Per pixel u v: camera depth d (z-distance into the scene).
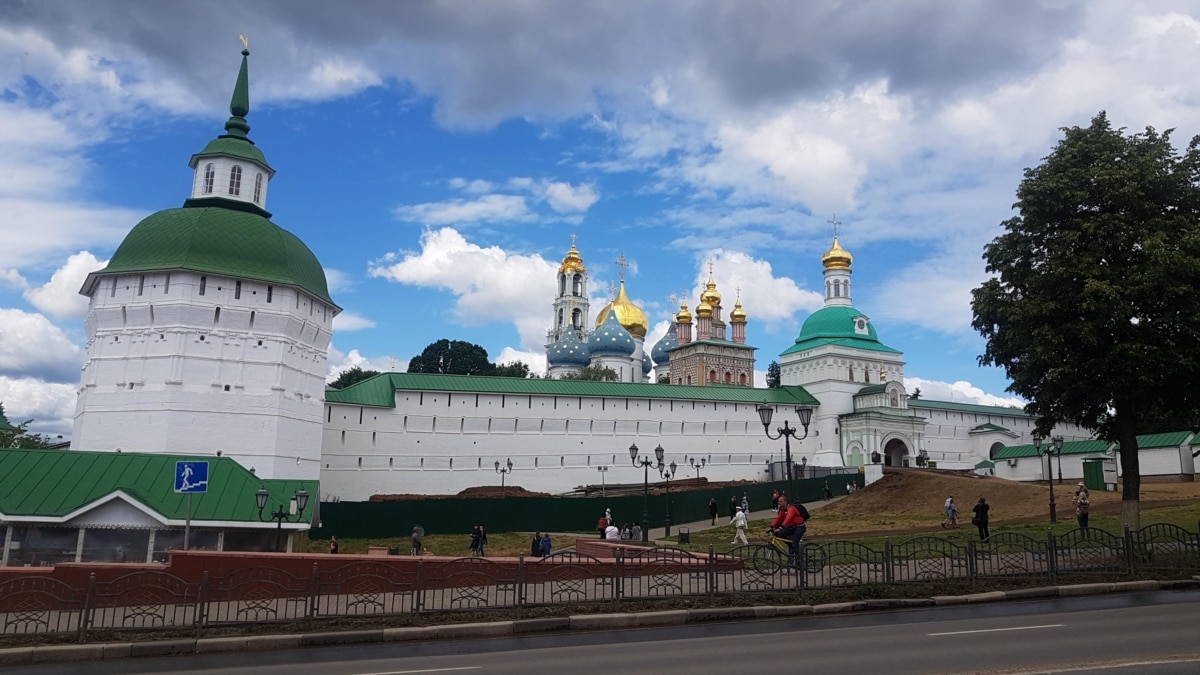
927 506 55.00
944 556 21.25
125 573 20.12
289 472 54.53
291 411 55.16
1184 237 24.19
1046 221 26.84
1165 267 23.88
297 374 56.31
